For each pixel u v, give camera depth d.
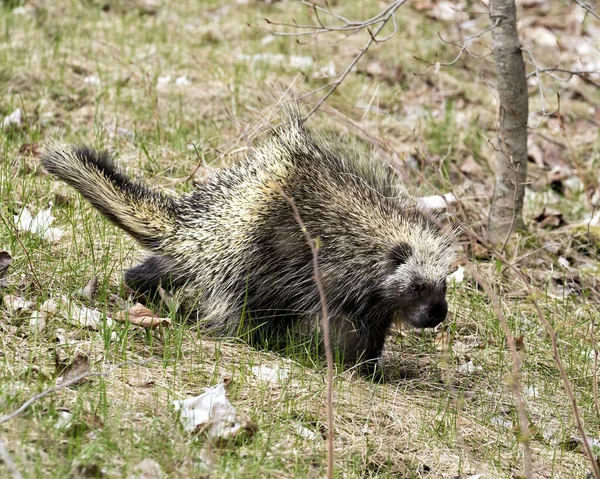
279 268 7.57
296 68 14.54
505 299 9.56
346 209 7.52
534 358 8.36
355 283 7.50
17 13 15.18
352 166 7.99
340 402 6.73
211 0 17.47
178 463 5.37
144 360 6.66
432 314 7.45
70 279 7.71
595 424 7.34
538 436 7.04
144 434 5.52
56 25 15.02
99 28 15.31
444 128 13.48
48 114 11.72
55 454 5.13
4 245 7.98
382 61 15.55
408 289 7.47
